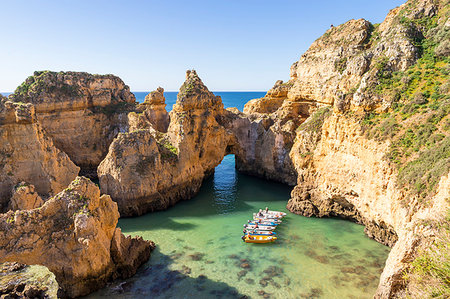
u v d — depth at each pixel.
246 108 81.12
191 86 54.66
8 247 23.98
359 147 38.00
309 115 62.72
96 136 65.88
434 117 32.38
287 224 41.97
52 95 59.91
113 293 26.80
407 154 31.50
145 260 32.00
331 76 57.47
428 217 21.89
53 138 60.22
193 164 53.34
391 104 37.62
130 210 44.62
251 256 33.47
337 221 42.66
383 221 34.00
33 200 33.69
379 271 30.11
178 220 43.75
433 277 16.03
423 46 42.16
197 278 29.30
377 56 44.44
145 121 62.00
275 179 61.78
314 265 31.47
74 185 27.31
